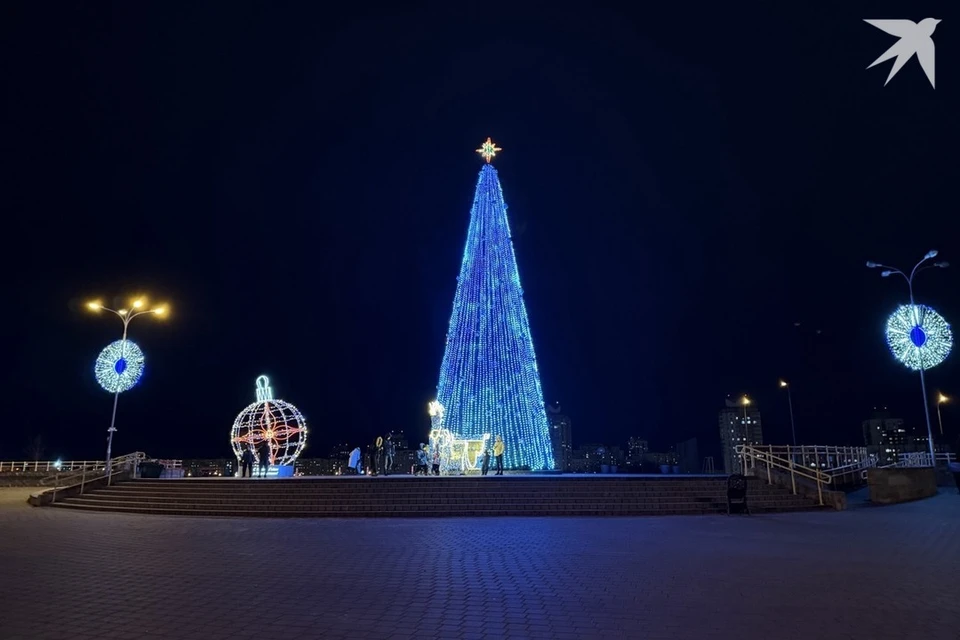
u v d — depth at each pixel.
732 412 70.62
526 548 13.59
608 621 7.80
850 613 8.16
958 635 7.23
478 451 30.42
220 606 8.52
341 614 8.12
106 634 7.24
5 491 34.66
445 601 8.80
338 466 72.19
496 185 35.03
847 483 28.72
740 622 7.75
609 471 40.00
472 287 33.53
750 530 16.62
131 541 14.87
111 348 33.31
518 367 32.75
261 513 21.19
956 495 26.39
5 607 8.48
